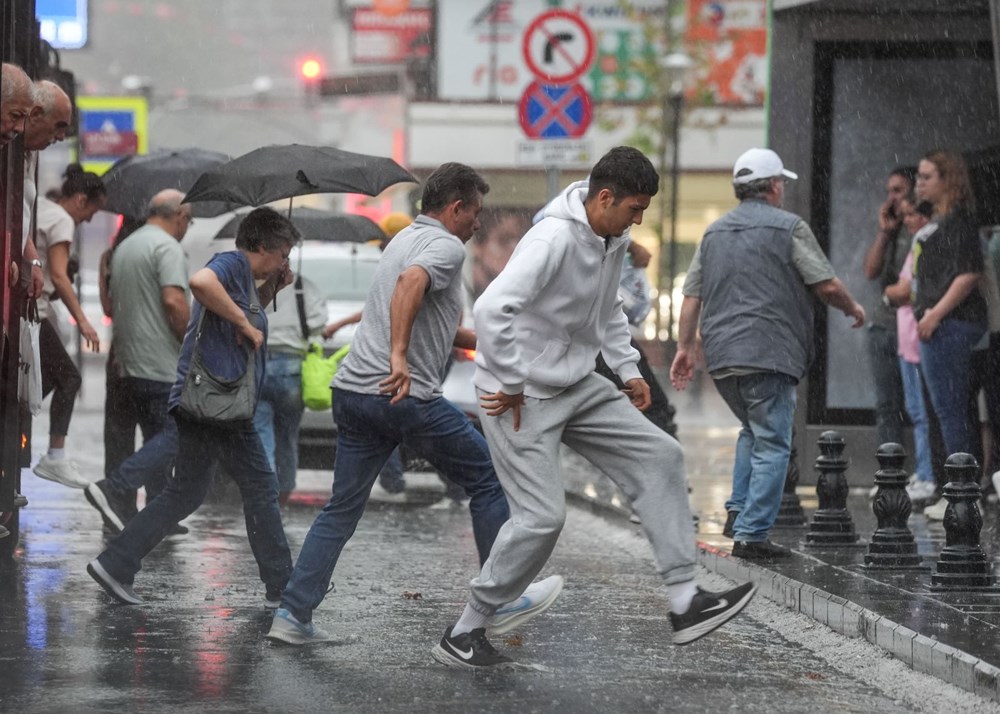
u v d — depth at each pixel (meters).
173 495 21.30
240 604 21.55
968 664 16.27
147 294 29.30
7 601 21.48
